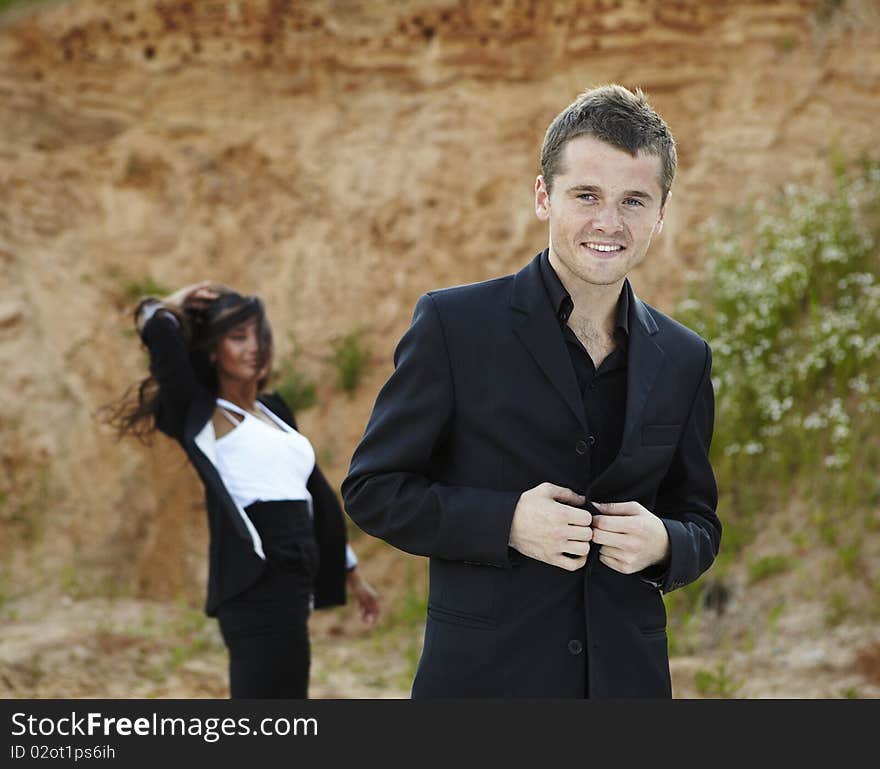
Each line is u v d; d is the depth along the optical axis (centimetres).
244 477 360
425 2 920
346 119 924
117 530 771
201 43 941
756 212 794
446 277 856
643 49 864
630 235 201
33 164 914
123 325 870
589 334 216
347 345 841
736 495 683
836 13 846
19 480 783
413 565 748
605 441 212
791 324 734
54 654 581
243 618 347
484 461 208
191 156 923
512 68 902
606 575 207
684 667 557
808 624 586
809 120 820
